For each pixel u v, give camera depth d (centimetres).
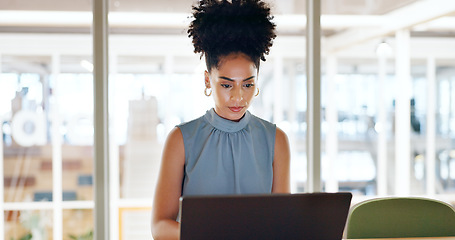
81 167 480
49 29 462
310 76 183
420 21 382
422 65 533
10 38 460
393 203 177
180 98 488
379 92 538
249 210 106
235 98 140
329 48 523
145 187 492
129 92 482
